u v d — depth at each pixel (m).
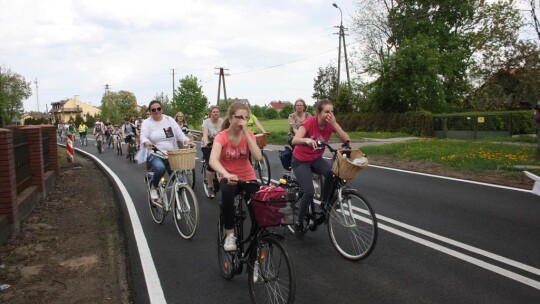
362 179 10.50
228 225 4.12
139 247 5.75
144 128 6.80
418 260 4.97
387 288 4.26
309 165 5.38
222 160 4.23
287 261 3.39
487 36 34.78
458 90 38.19
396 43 38.91
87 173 13.23
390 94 34.69
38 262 5.16
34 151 8.44
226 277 4.57
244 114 4.03
